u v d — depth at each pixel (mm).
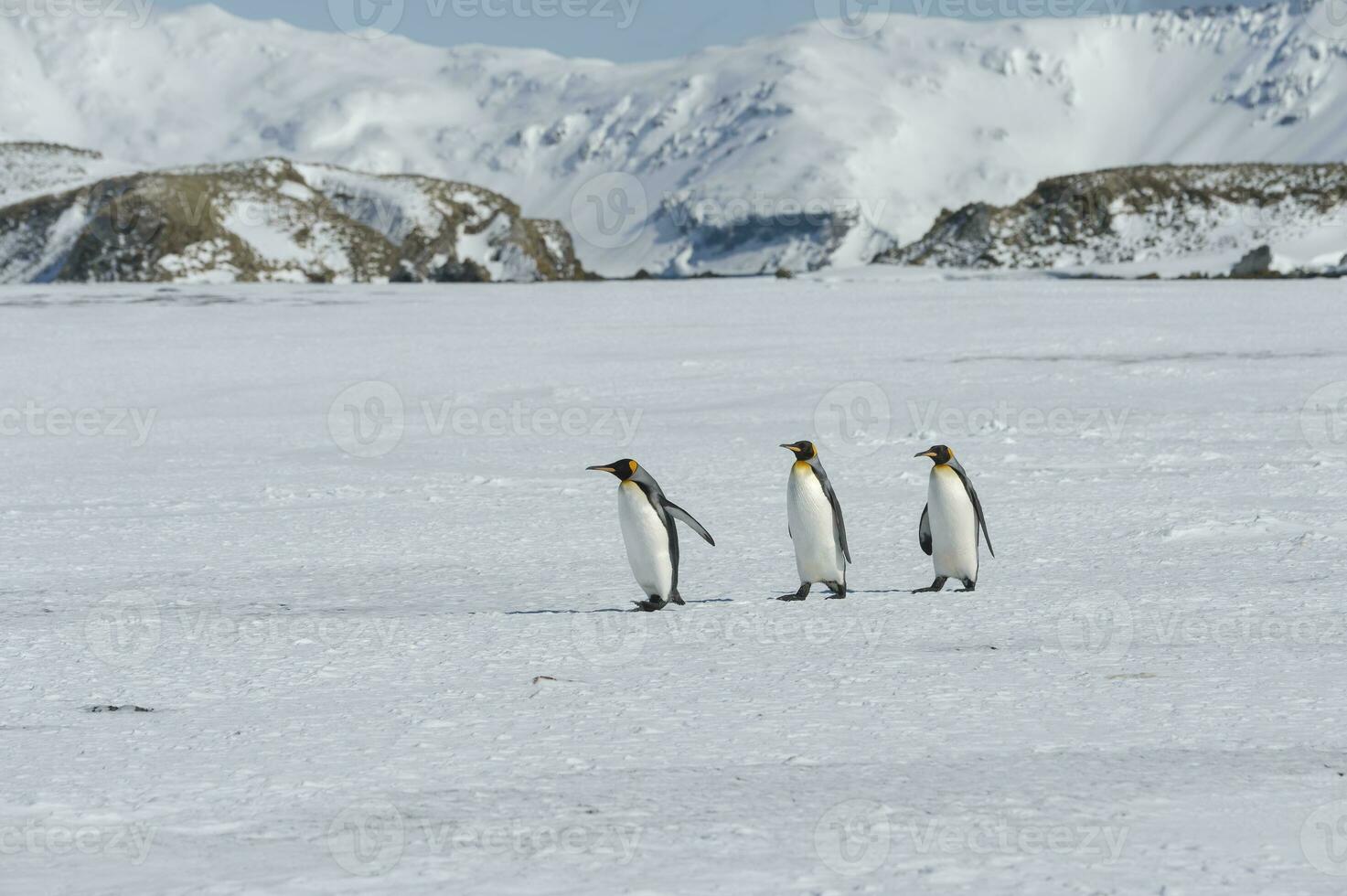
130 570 26703
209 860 10266
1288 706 14469
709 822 10977
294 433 55719
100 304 147375
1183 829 10648
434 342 101812
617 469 21312
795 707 14852
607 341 100438
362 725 14461
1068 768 12367
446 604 22578
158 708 15602
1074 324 104812
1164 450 42844
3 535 31609
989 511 31719
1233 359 75312
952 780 12055
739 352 89500
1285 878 9578
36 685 16922
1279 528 27391
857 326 108500
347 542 29969
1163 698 14945
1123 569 24000
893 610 20719
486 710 15008
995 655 17375
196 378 80312
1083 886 9461
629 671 16938
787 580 24438
